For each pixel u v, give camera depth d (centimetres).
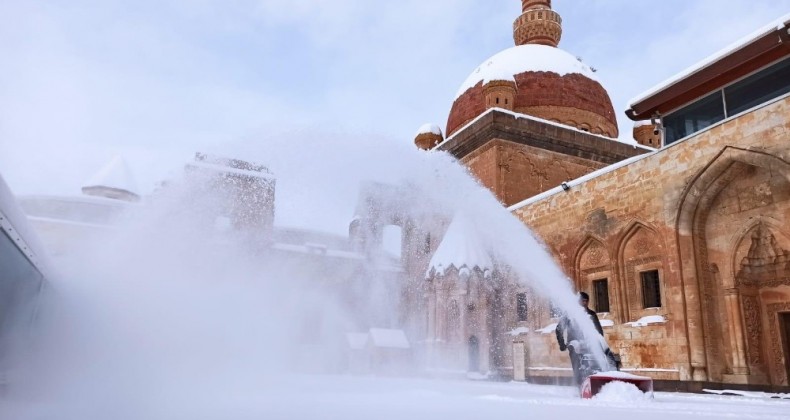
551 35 4203
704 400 956
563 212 2369
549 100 3619
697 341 1703
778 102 1536
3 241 550
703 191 1762
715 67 1817
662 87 2002
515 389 1298
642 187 1983
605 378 811
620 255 2072
